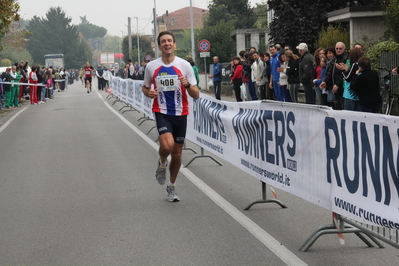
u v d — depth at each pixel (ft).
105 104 72.28
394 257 13.73
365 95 29.04
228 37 117.80
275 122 17.24
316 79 38.09
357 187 12.80
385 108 40.16
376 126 11.91
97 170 26.66
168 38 19.22
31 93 78.54
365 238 14.58
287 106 16.22
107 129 43.75
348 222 13.85
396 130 11.25
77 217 18.40
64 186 23.32
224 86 81.46
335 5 69.46
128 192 21.86
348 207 13.23
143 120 47.37
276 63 45.21
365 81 28.84
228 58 118.21
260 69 49.57
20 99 81.56
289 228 16.48
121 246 15.24
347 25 67.15
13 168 28.14
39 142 37.65
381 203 11.93
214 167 26.84
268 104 17.65
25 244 15.74
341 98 34.17
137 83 52.08
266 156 18.17
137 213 18.67
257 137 18.89
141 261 13.98
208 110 25.41
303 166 15.48
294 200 19.95
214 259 13.94
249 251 14.47
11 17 68.80
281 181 17.04
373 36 55.77
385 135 11.64
